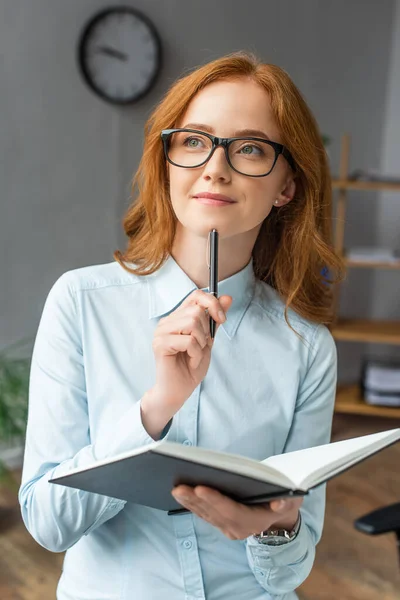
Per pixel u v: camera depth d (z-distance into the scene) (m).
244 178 0.94
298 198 1.07
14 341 3.46
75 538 0.94
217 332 1.04
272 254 1.13
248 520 0.79
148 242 1.06
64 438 0.97
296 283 1.08
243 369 1.04
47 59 3.35
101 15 3.46
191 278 1.04
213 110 0.94
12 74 3.25
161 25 3.67
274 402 1.04
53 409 0.98
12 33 3.22
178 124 0.98
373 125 4.39
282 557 0.97
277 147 0.96
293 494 0.74
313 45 4.13
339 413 4.28
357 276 4.53
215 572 1.00
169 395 0.87
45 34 3.32
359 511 3.06
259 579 1.00
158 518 0.98
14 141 3.31
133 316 1.02
